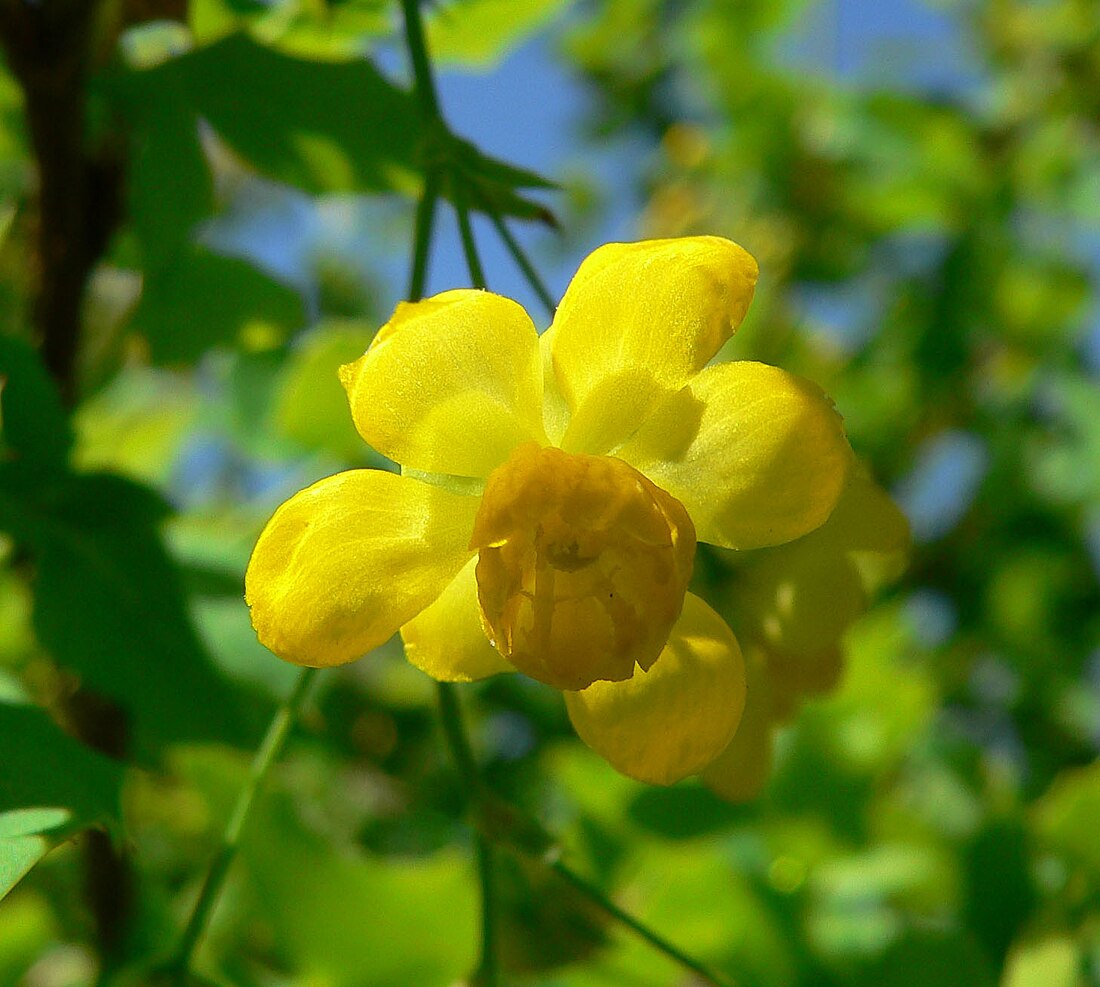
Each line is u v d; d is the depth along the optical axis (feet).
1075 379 0.45
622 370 0.19
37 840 0.18
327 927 0.24
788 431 0.18
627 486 0.18
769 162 0.46
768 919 0.26
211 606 0.25
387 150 0.25
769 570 0.22
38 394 0.23
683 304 0.18
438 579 0.19
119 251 0.27
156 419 0.35
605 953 0.26
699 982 0.26
